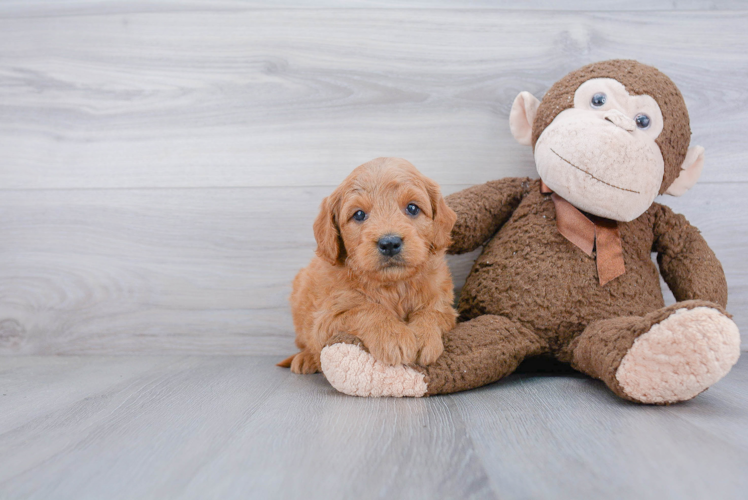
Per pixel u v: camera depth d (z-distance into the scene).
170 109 2.05
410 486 0.81
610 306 1.54
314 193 2.03
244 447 0.99
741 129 1.94
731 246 1.95
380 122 2.02
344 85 2.02
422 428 1.09
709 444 0.95
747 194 1.94
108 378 1.64
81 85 2.08
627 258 1.60
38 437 1.08
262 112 2.04
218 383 1.55
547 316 1.56
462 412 1.20
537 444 0.97
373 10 2.01
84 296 2.07
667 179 1.57
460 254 1.89
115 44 2.06
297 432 1.07
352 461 0.91
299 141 2.03
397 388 1.34
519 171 2.00
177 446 1.01
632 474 0.83
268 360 1.95
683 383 1.15
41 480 0.86
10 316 2.07
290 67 2.03
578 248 1.59
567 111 1.58
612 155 1.42
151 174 2.06
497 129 2.00
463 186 2.01
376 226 1.35
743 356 1.85
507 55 1.99
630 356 1.21
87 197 2.07
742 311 1.94
